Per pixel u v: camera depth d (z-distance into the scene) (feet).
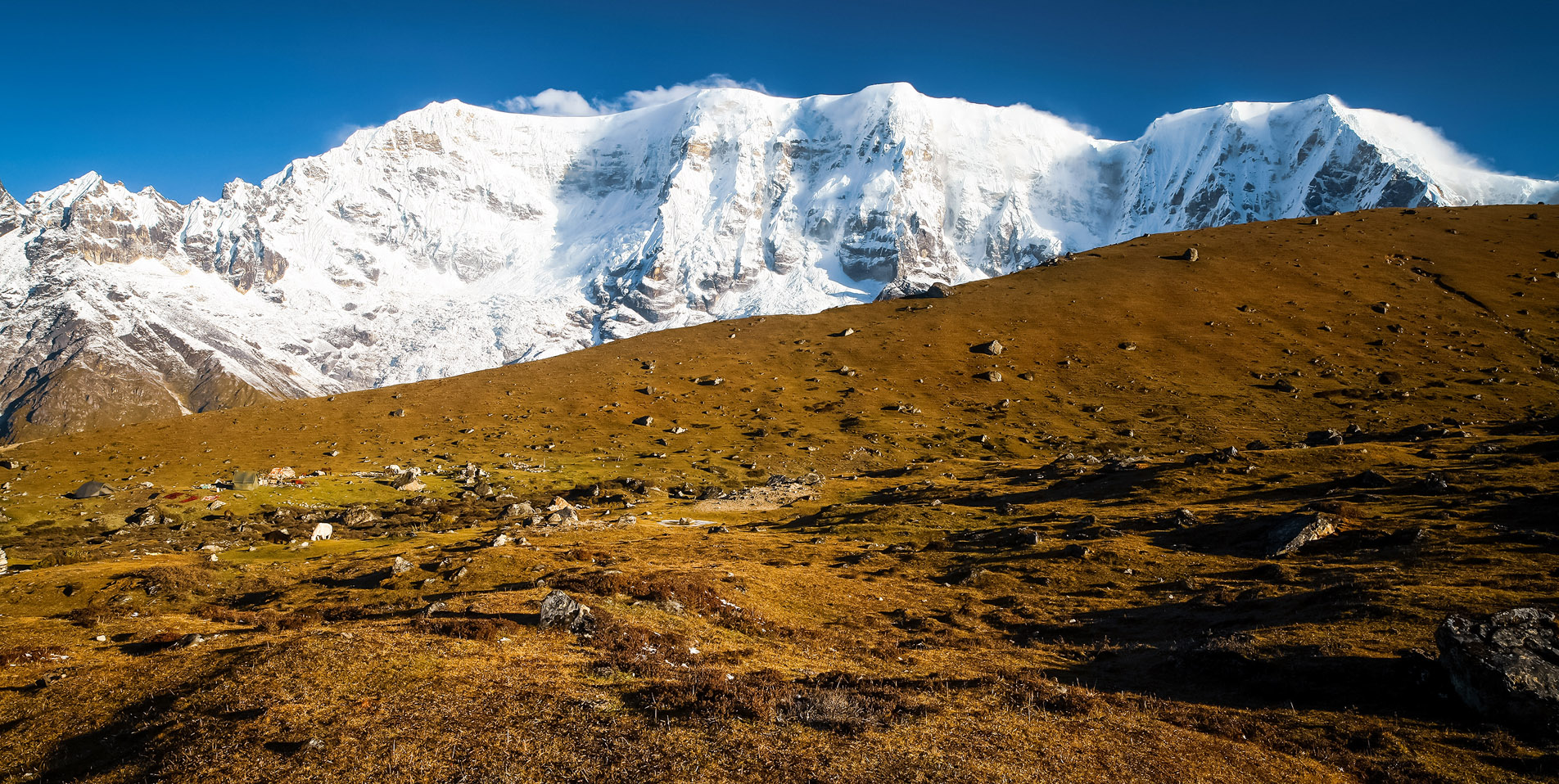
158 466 424.46
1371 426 399.24
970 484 333.62
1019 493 298.97
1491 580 127.85
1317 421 422.41
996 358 583.58
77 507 327.67
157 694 70.95
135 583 187.93
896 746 63.82
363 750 58.29
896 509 288.51
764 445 465.47
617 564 187.73
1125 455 402.52
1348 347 520.83
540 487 394.52
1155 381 518.37
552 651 88.48
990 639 135.44
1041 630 141.79
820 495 357.00
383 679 72.28
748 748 60.54
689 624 117.60
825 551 228.63
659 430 506.48
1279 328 565.94
